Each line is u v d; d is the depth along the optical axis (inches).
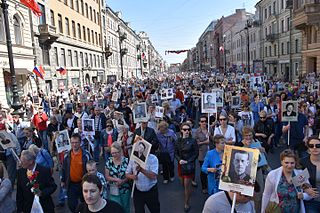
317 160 169.5
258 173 208.5
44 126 426.6
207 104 356.8
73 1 1599.4
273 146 410.0
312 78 844.6
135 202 197.9
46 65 1219.2
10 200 176.4
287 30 1670.8
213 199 123.7
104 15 2253.9
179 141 252.8
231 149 126.5
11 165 298.5
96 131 383.9
